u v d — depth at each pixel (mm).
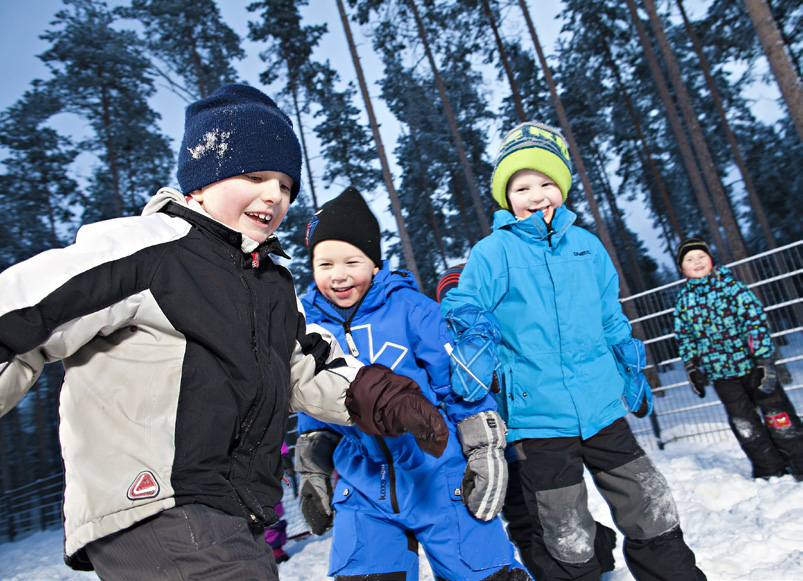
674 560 2146
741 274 7480
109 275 1194
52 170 26797
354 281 2244
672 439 5820
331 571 2031
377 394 1656
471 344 2119
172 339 1285
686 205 35500
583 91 30312
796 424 3855
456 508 2020
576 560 2215
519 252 2447
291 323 1637
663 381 7047
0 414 1094
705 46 25266
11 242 24078
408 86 27797
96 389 1237
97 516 1155
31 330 1072
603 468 2281
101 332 1235
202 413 1254
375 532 2043
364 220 2252
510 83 19875
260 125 1538
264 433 1392
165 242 1325
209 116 1524
